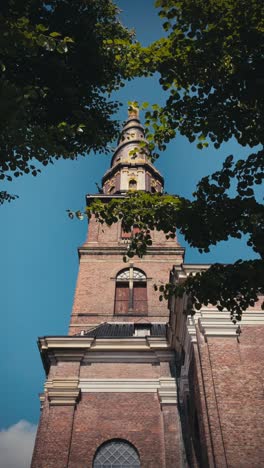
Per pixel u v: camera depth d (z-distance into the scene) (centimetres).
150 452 1659
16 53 748
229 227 801
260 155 785
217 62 805
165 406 1791
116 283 2623
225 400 1223
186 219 816
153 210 862
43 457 1600
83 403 1814
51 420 1720
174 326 1773
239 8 773
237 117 805
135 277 2659
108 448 1692
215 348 1361
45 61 888
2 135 693
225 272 793
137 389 1877
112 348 2009
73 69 980
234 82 784
